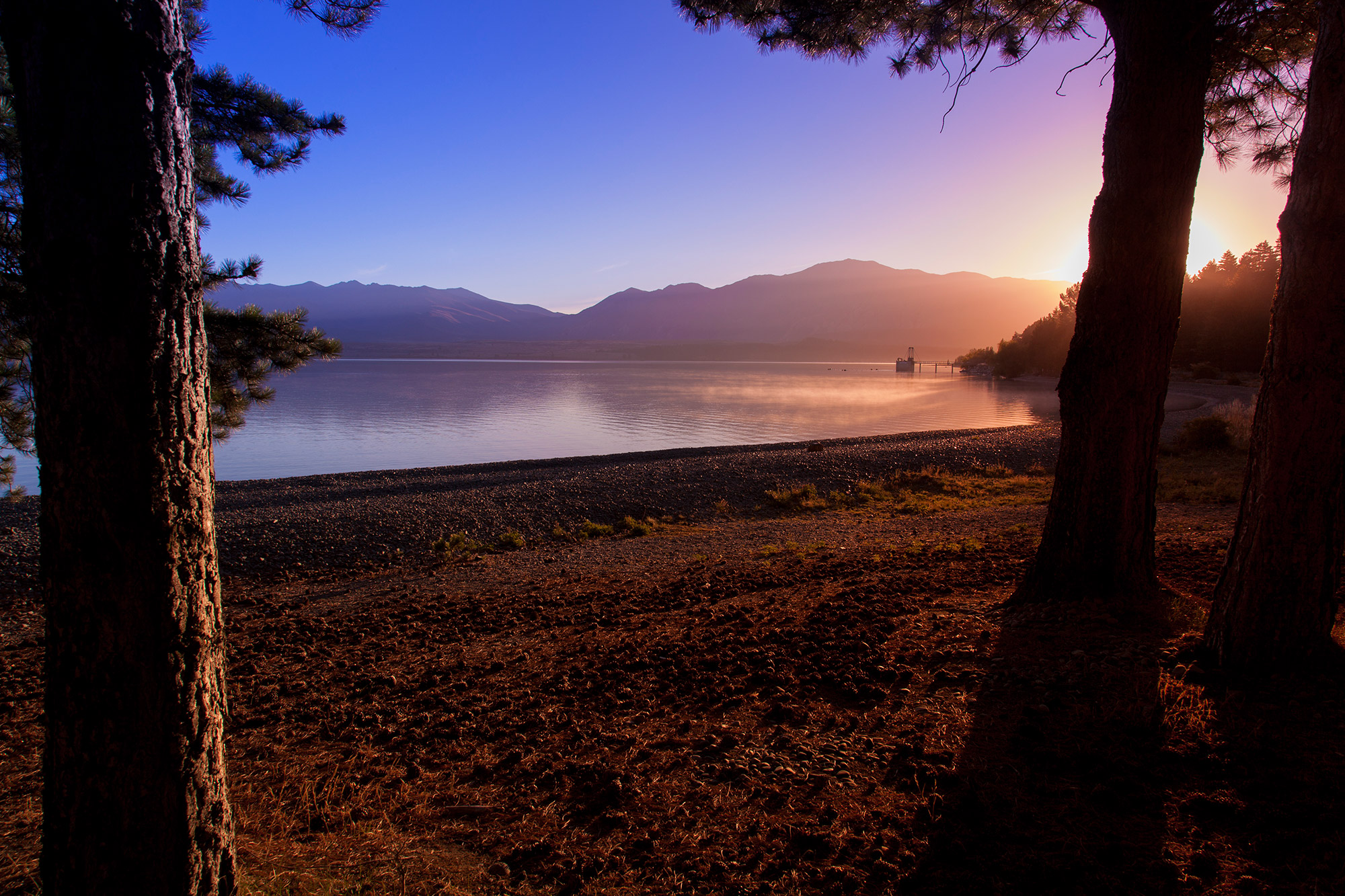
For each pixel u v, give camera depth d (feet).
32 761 16.08
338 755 15.26
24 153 6.98
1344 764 11.14
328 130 29.76
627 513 58.90
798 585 30.07
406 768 14.19
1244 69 26.48
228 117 28.50
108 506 6.98
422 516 55.06
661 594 30.30
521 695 18.21
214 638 7.94
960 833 10.18
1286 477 14.61
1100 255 21.08
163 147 7.31
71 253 6.82
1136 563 21.58
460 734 15.81
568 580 36.63
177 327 7.43
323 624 29.37
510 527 54.24
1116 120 20.67
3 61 23.59
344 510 56.65
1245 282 293.43
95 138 6.85
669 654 20.40
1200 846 9.52
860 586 27.76
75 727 7.21
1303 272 14.15
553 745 14.71
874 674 16.97
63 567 7.10
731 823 11.09
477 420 175.42
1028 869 9.24
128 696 7.20
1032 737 12.89
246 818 12.24
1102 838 9.85
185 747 7.55
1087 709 13.85
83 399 6.91
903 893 9.02
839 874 9.48
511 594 33.88
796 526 52.21
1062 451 22.18
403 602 33.68
